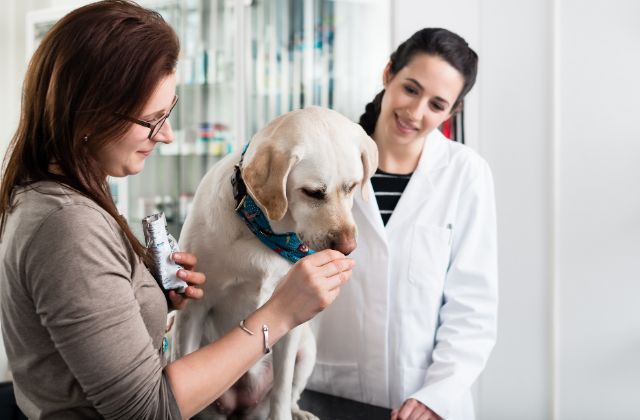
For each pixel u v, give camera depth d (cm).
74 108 82
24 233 78
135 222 351
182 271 102
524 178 234
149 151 92
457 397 145
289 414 135
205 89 343
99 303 77
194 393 86
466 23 238
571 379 231
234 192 124
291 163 116
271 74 330
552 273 230
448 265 165
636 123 213
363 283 163
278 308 93
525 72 231
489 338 156
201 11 339
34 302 79
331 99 326
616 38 213
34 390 84
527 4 228
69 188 83
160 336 94
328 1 323
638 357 220
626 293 219
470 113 239
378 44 321
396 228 162
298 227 123
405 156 166
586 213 224
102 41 82
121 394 78
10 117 358
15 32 358
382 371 163
